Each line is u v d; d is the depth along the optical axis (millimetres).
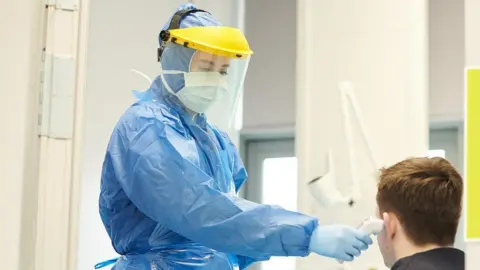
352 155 2588
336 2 2662
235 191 1955
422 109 2561
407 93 2566
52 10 1839
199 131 1757
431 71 3604
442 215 1604
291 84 3930
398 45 2584
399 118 2566
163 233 1707
